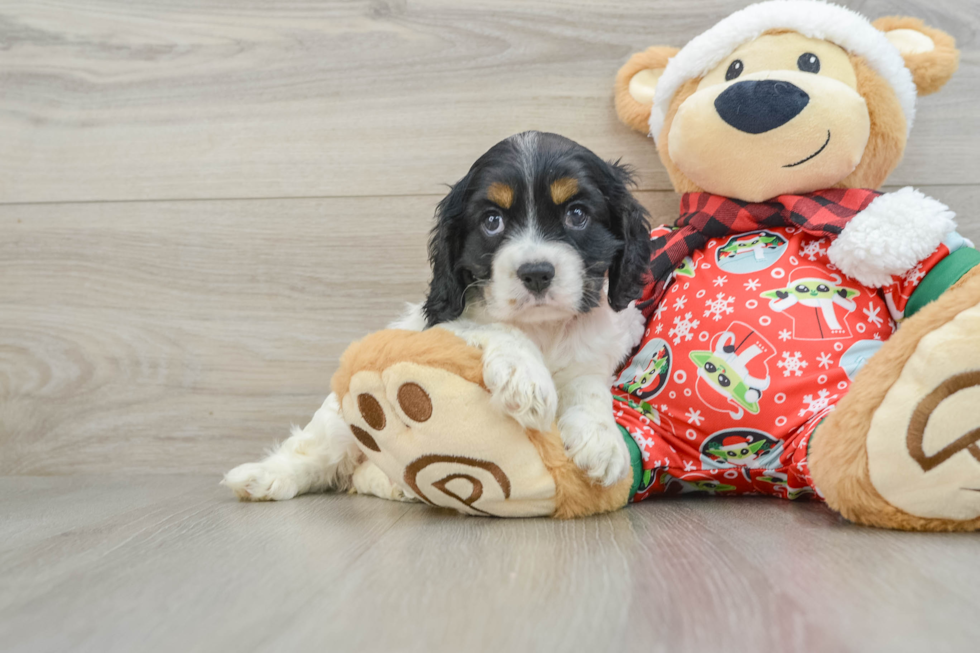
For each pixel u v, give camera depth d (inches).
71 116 99.0
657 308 78.4
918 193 69.7
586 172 64.9
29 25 98.4
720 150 73.8
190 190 97.9
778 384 66.7
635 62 88.4
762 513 62.0
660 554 46.9
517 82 94.3
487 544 51.1
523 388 55.7
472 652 31.1
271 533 56.9
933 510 51.1
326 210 96.7
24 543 55.0
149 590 41.6
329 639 33.0
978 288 51.3
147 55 98.0
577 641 32.0
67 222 98.8
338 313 96.6
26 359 98.7
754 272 72.7
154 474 97.3
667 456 70.1
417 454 57.9
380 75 95.8
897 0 89.1
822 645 30.6
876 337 68.2
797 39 75.0
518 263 60.1
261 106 97.1
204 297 97.7
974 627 32.0
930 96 89.6
